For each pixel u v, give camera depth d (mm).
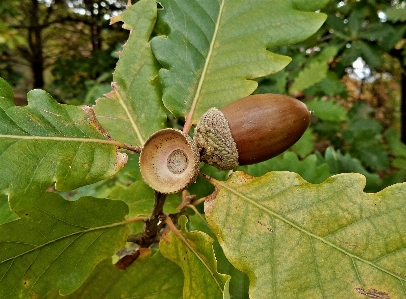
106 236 84
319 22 97
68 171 72
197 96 93
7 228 73
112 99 96
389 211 70
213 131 77
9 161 68
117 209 83
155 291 95
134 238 93
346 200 72
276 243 71
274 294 68
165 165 79
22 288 78
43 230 77
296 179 76
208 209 77
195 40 97
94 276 92
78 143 75
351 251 69
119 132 94
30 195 68
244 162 80
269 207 74
